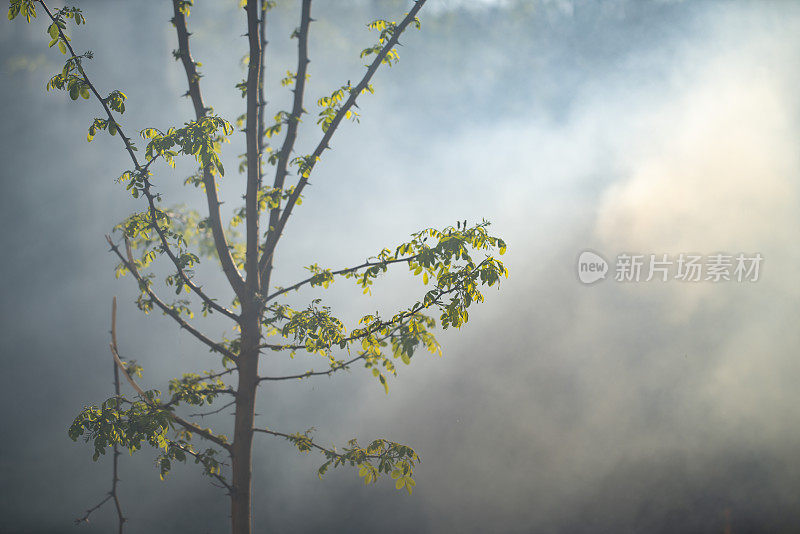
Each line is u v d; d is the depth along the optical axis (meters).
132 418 3.29
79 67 3.25
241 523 3.47
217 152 3.30
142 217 3.82
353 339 3.58
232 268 3.76
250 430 3.60
